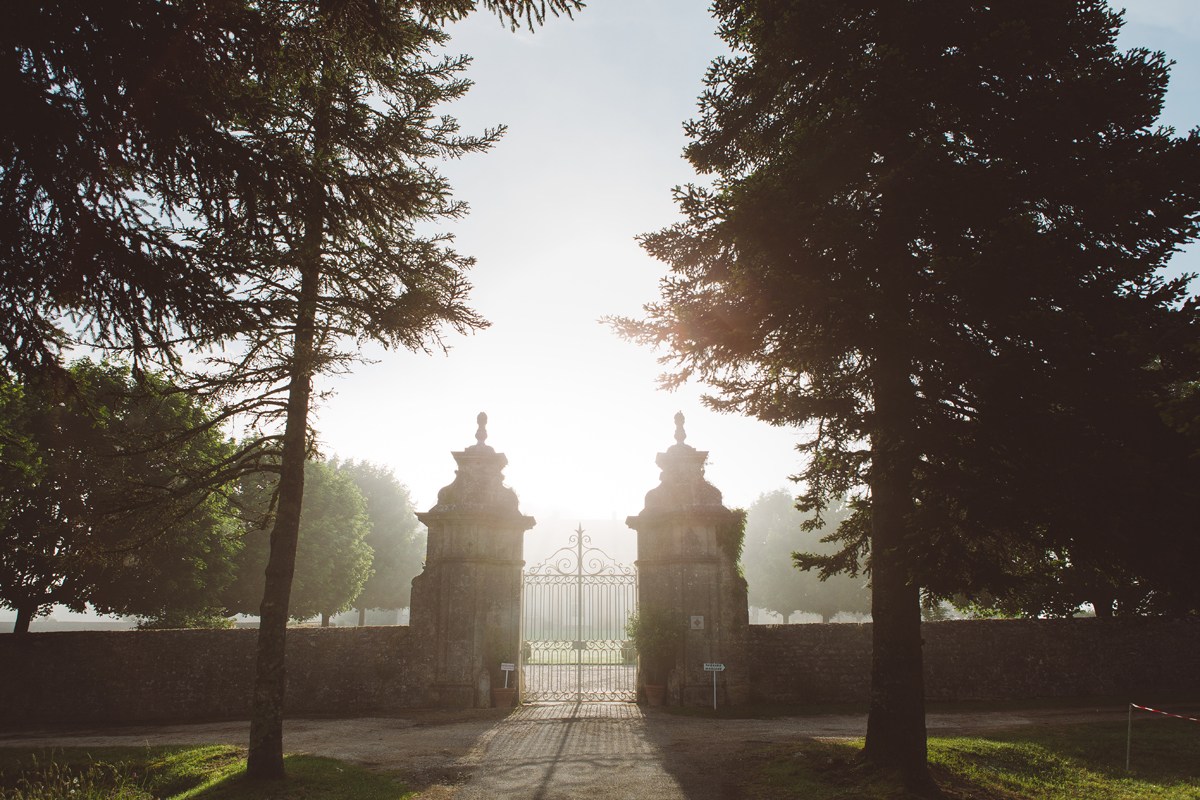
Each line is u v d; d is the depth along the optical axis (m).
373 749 11.46
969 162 8.00
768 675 15.84
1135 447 6.77
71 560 9.98
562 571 17.52
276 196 5.49
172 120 4.91
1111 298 7.36
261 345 8.30
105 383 17.73
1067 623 16.45
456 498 16.52
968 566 7.46
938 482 7.33
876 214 8.39
